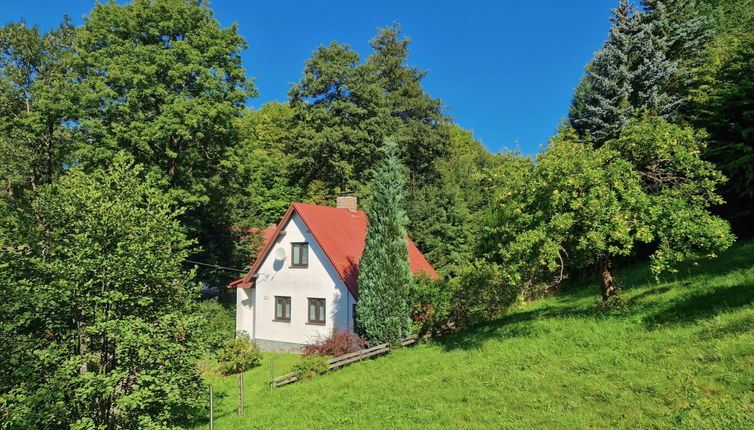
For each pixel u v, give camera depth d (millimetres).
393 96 47625
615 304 15758
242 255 38875
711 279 15523
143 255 11922
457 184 39188
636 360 11227
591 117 29375
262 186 47406
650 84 28281
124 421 11445
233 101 30328
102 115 27125
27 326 11109
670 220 13016
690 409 8281
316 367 17703
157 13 28375
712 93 23344
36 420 9742
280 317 27609
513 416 9953
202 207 34375
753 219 20484
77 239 11281
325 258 25688
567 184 13375
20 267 11102
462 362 15008
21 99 32750
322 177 44281
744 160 19328
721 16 35250
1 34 31891
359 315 21641
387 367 16828
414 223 33938
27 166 31312
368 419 11773
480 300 21578
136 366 10969
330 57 41469
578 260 17859
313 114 40250
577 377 11227
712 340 10781
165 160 28078
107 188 12328
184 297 13016
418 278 23266
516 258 14656
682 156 13602
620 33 29312
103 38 27641
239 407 14562
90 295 11195
